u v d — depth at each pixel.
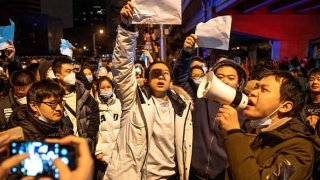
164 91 3.06
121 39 2.82
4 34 5.64
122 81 2.93
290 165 1.62
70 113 3.93
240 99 1.84
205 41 3.34
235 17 24.73
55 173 1.00
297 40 25.05
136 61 8.30
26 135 2.48
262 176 1.61
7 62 6.10
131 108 3.01
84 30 69.06
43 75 4.66
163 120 3.04
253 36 25.77
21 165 1.02
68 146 1.02
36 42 62.09
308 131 1.79
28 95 2.59
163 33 10.82
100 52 64.69
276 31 25.00
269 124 1.90
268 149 1.78
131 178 2.93
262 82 1.90
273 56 26.11
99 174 4.49
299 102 1.85
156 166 3.03
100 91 4.69
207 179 3.09
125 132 3.03
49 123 2.63
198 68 4.48
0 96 5.07
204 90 1.91
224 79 3.02
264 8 24.70
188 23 41.28
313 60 11.81
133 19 2.80
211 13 24.44
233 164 1.67
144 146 2.96
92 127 4.10
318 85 4.49
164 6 2.79
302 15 24.77
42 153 1.02
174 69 3.66
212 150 3.06
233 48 33.91
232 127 1.75
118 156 3.03
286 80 1.86
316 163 1.84
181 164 3.06
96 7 145.00
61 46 7.45
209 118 3.14
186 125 3.08
